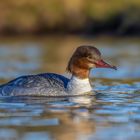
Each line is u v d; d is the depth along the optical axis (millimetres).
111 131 10688
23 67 22281
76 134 10445
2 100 13984
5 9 37469
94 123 11344
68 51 28547
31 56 26484
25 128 10875
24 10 37625
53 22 37594
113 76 19469
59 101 13852
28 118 11797
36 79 14859
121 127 11016
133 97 14664
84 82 14938
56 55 26906
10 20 37062
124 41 32938
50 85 14680
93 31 37125
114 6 37438
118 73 20359
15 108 12945
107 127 11023
